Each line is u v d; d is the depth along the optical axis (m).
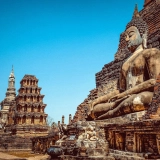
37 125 48.47
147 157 9.84
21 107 49.62
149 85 14.18
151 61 15.46
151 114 11.04
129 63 17.17
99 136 14.43
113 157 12.22
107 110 16.55
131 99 13.73
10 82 75.00
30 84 51.84
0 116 70.44
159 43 18.50
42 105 50.50
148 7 22.70
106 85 24.05
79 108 25.44
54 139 21.78
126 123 11.66
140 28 17.42
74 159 12.99
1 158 20.17
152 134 10.42
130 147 11.41
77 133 15.22
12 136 43.09
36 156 22.81
